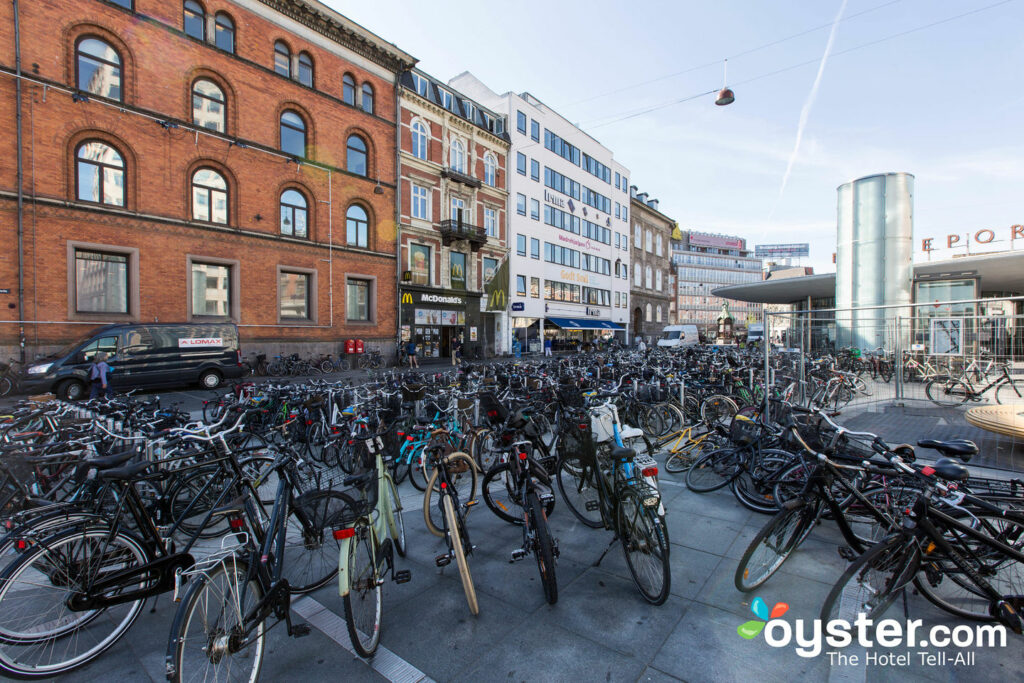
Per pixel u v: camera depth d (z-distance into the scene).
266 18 18.69
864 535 3.85
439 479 3.59
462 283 27.91
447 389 7.71
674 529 4.12
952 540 2.87
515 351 29.97
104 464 2.99
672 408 7.60
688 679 2.36
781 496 4.32
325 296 20.56
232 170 17.64
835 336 10.16
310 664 2.54
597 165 42.28
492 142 30.38
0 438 4.71
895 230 13.73
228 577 2.29
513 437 4.46
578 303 39.41
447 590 3.25
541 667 2.47
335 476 4.90
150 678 2.48
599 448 3.92
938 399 9.05
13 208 13.25
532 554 3.74
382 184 22.94
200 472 3.50
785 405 5.69
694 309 108.81
